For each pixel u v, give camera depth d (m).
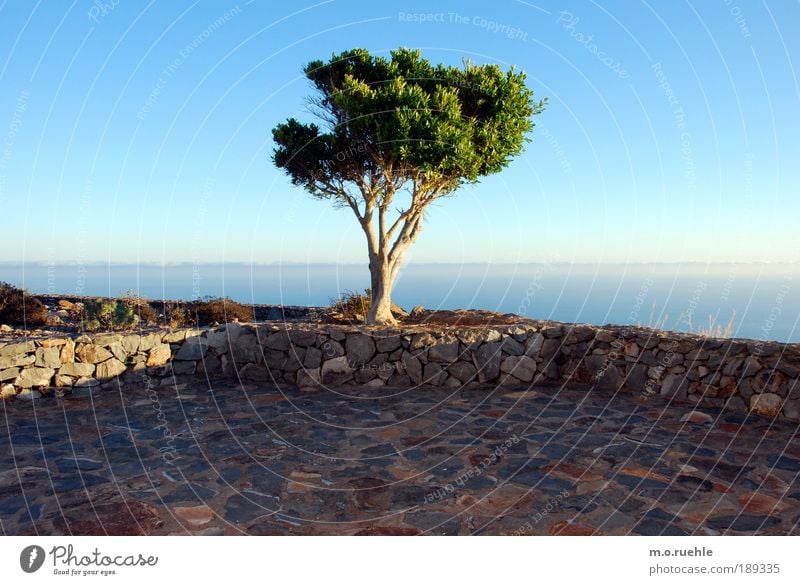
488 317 11.95
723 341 7.45
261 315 14.90
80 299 15.12
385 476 5.11
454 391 8.47
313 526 4.14
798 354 6.70
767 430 6.32
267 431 6.44
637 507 4.43
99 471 5.16
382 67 11.31
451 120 10.21
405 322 12.36
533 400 7.84
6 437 6.09
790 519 4.21
